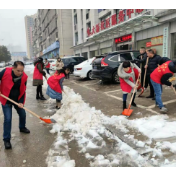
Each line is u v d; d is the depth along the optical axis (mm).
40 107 5562
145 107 4805
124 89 4488
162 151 2771
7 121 3127
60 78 5000
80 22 26922
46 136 3541
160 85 4234
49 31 49531
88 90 7750
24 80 3221
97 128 3678
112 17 15211
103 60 8156
